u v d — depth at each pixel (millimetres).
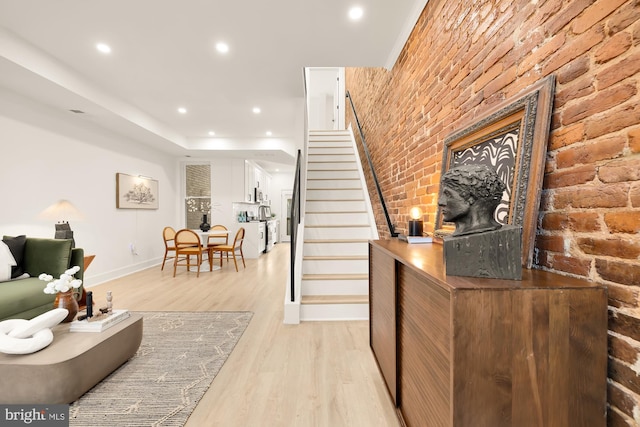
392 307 1421
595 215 820
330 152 5328
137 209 5289
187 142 6000
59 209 3242
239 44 2691
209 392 1658
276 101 4098
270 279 4562
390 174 3041
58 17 2295
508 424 743
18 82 2885
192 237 4805
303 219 3740
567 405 755
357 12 2270
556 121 966
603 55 803
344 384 1735
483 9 1409
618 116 758
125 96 3902
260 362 1983
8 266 2486
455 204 956
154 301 3400
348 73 6418
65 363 1477
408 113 2477
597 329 762
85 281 4098
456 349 735
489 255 847
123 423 1410
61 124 3695
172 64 3049
